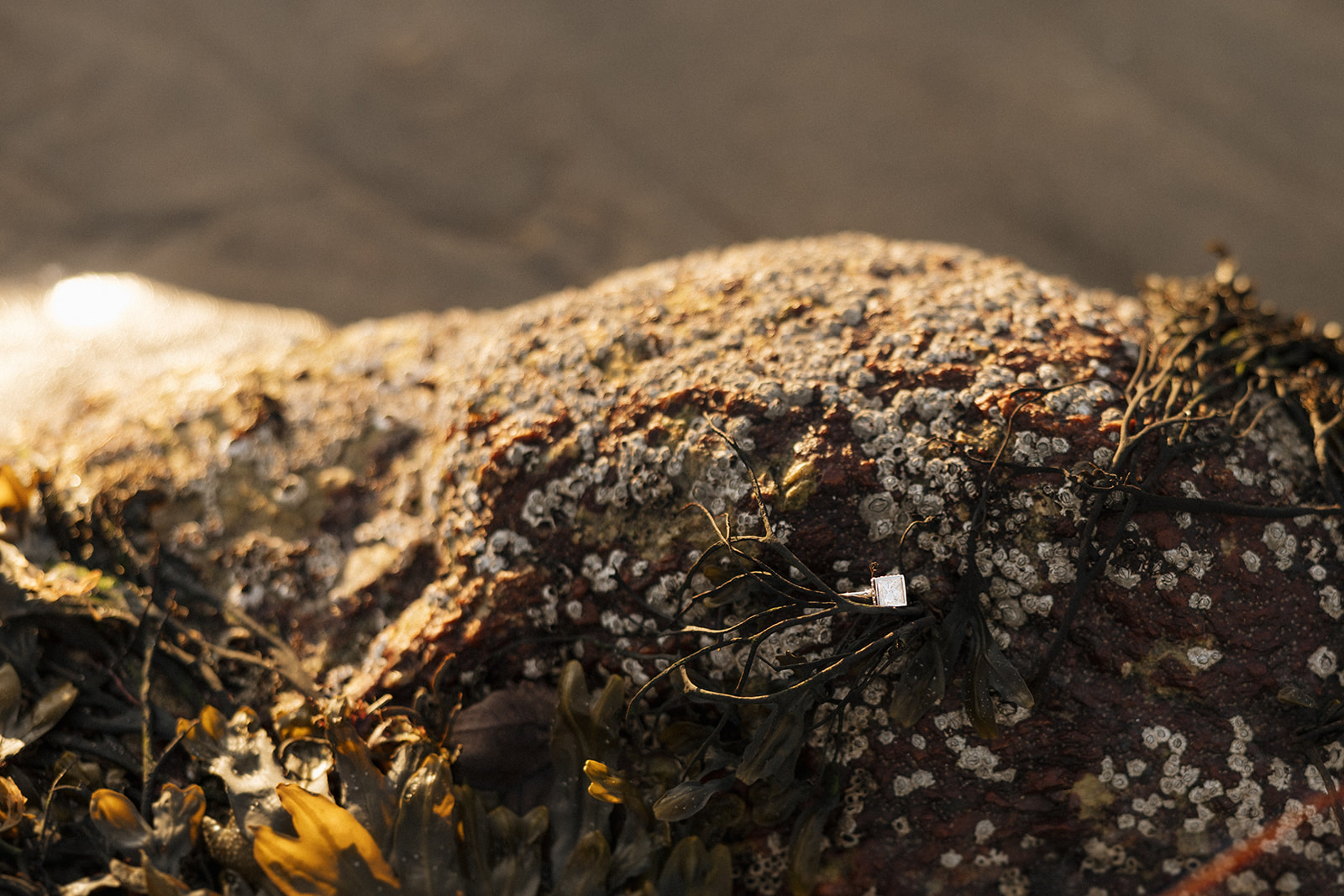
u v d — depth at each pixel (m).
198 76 1.75
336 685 0.93
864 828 0.90
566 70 1.84
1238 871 0.90
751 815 0.90
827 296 0.94
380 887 0.87
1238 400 0.91
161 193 1.59
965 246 1.64
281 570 0.95
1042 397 0.89
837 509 0.88
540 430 0.92
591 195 1.68
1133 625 0.88
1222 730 0.88
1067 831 0.90
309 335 1.07
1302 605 0.88
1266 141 1.74
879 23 1.91
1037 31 1.91
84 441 0.99
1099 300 0.96
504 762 0.90
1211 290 0.97
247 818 0.88
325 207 1.61
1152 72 1.84
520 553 0.91
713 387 0.91
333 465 0.98
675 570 0.89
